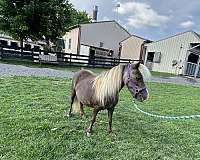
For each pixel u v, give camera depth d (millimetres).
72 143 3867
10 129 4129
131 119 5676
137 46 30281
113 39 33031
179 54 25406
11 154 3314
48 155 3391
